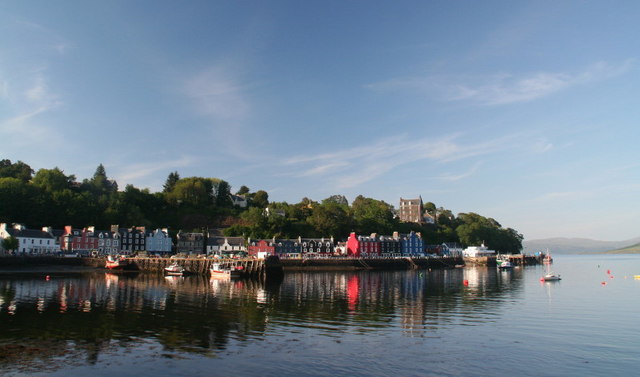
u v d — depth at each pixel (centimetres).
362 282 8094
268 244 13900
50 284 7088
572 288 6919
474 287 7069
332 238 15188
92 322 3803
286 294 5941
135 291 6188
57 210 14038
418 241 17412
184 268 10175
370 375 2470
